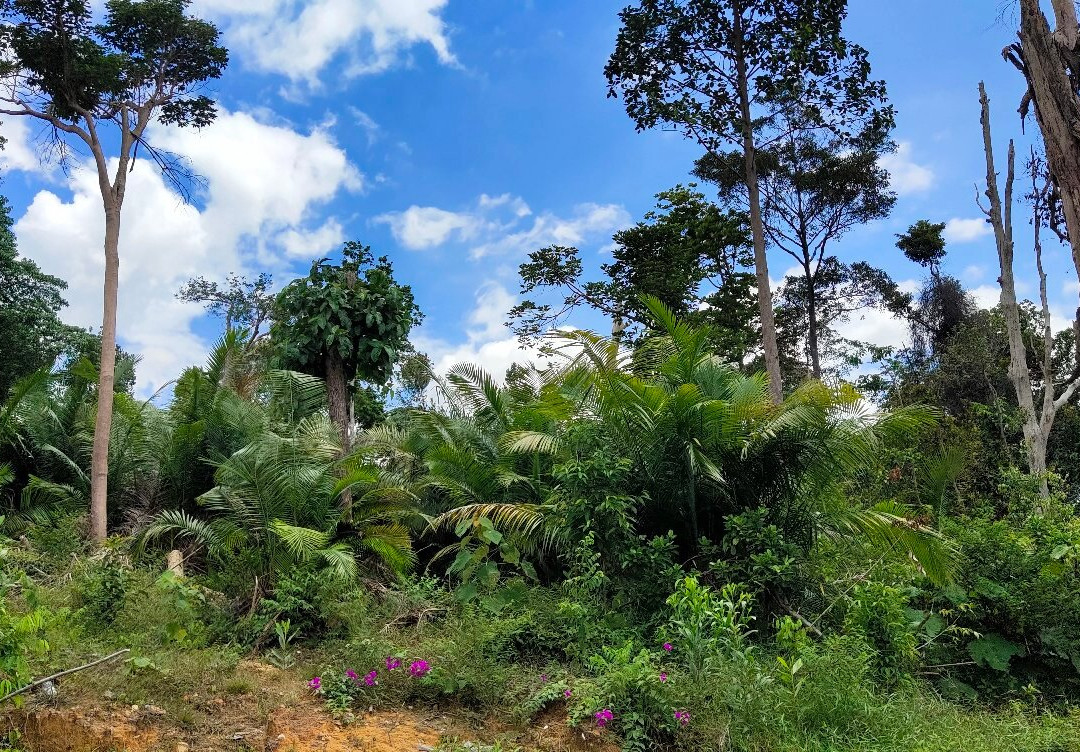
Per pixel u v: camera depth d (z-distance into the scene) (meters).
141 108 9.67
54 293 21.33
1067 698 6.29
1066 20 5.10
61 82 9.02
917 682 5.73
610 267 21.41
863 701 4.69
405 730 4.65
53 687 4.27
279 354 10.92
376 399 20.53
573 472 6.68
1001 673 6.51
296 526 7.71
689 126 16.95
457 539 9.16
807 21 16.03
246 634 6.10
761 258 16.31
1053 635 6.45
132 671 4.64
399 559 7.75
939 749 4.32
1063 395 14.24
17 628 3.62
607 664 4.98
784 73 16.34
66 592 6.16
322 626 6.36
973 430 14.12
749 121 16.84
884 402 21.14
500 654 5.60
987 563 6.96
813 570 6.96
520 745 4.49
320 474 8.23
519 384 10.62
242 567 7.09
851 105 16.81
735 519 6.66
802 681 4.57
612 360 7.86
